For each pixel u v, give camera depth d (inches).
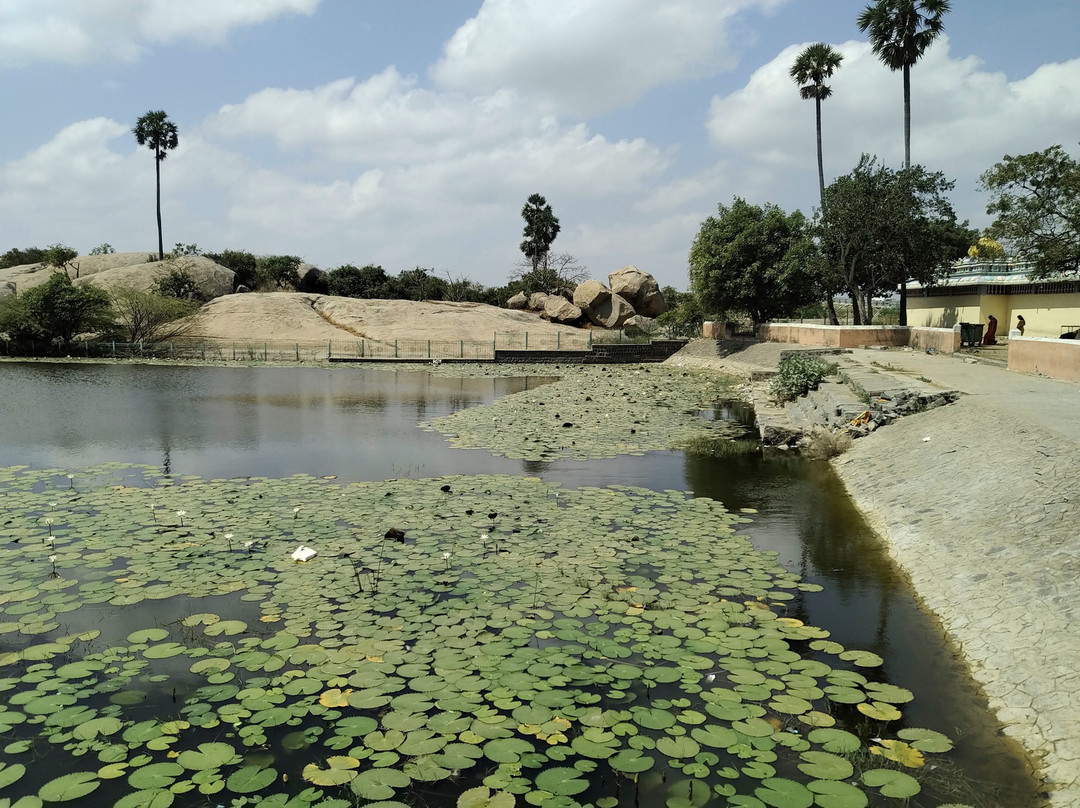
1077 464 272.2
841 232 1066.1
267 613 209.8
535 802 129.3
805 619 214.1
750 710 160.6
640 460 444.8
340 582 233.6
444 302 1886.1
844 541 289.6
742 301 1258.6
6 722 154.9
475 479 384.8
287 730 152.1
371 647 188.1
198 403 714.2
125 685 170.6
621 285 1845.5
